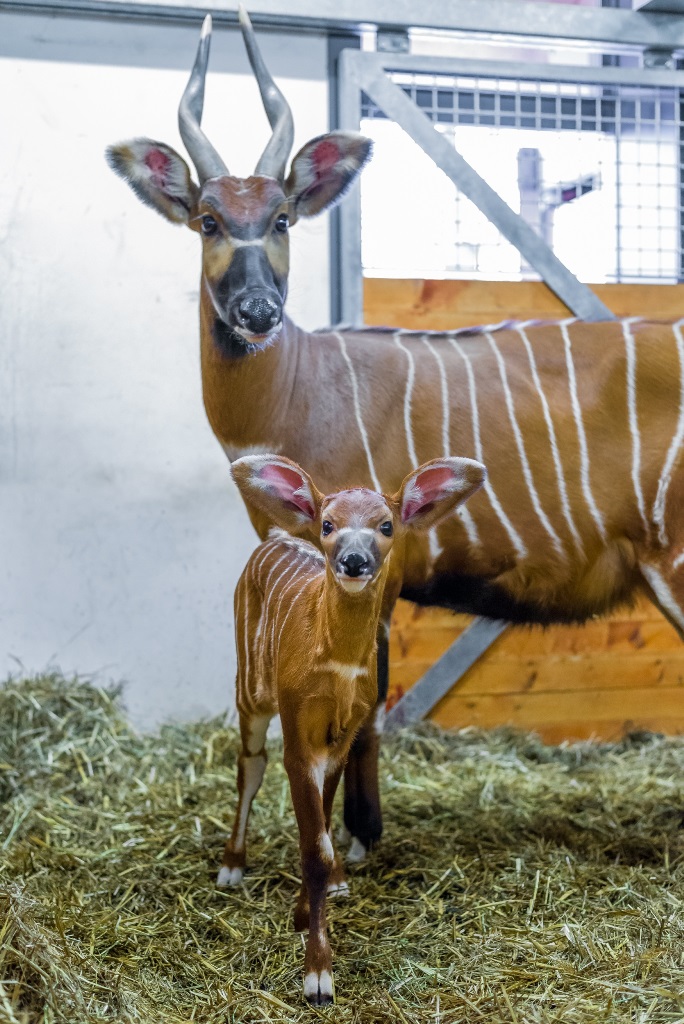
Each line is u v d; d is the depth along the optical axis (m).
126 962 2.58
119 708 4.57
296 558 2.95
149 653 4.65
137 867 3.22
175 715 4.68
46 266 4.52
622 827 3.63
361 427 3.42
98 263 4.57
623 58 5.21
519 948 2.67
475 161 4.87
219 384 3.38
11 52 4.46
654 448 3.43
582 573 3.53
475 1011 2.34
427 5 4.63
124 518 4.62
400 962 2.59
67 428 4.57
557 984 2.47
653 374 3.45
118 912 2.89
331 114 4.71
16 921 2.36
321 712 2.50
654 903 2.93
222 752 4.36
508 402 3.46
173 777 4.13
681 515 3.41
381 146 4.66
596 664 4.86
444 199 4.71
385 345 3.56
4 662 4.53
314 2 4.52
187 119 3.39
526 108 4.99
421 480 2.58
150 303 4.61
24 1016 2.09
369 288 4.64
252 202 3.26
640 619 4.88
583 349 3.55
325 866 2.45
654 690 4.91
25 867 3.19
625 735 4.88
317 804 2.49
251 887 3.06
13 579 4.54
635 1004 2.37
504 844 3.44
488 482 3.43
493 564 3.49
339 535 2.32
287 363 3.38
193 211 3.45
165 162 3.44
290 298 4.68
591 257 4.99
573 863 3.26
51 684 4.47
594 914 2.88
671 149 5.07
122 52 4.55
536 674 4.82
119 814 3.74
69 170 4.53
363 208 4.66
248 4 4.47
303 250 4.69
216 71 4.61
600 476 3.45
